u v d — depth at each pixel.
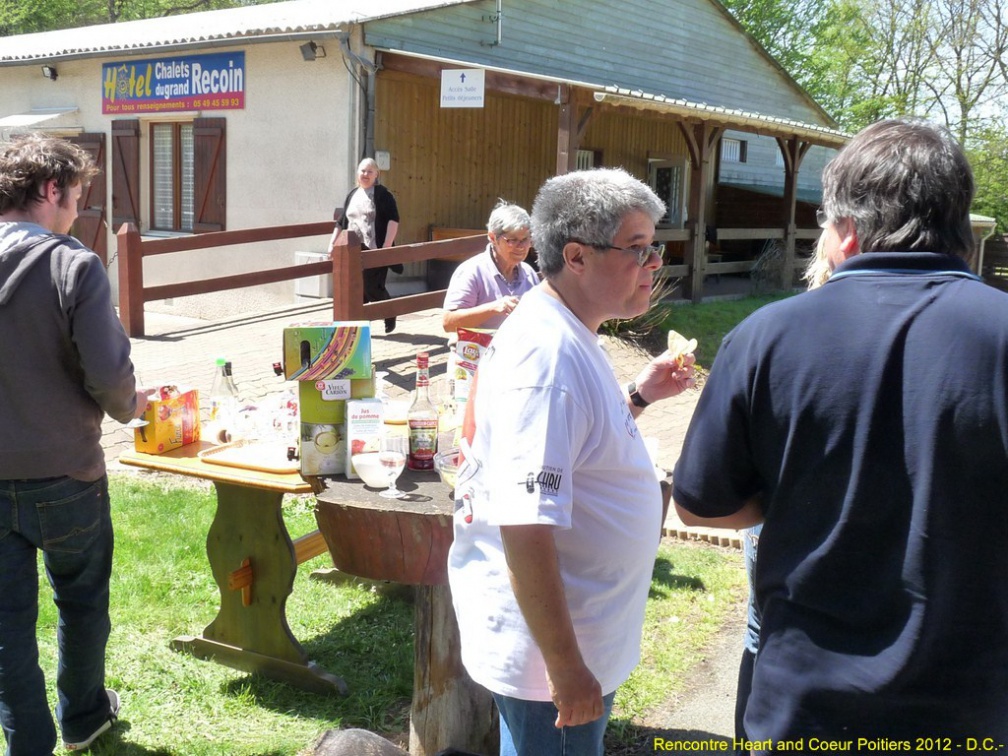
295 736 2.99
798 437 1.49
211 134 11.77
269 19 11.20
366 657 3.58
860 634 1.46
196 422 3.27
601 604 1.85
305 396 2.79
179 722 3.08
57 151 2.58
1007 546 1.40
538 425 1.70
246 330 9.55
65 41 13.96
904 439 1.41
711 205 18.03
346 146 10.59
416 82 11.29
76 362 2.54
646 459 1.94
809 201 17.94
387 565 2.56
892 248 1.51
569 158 9.89
